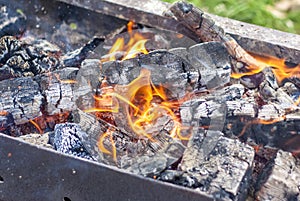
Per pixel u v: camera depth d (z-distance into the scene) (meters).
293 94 1.33
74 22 1.45
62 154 1.15
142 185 1.12
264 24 1.69
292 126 1.21
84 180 1.15
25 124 1.27
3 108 1.25
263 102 1.28
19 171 1.18
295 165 1.21
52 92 1.26
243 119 1.23
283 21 1.70
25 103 1.25
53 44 1.45
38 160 1.16
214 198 1.11
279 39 1.34
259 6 1.72
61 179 1.16
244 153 1.19
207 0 1.74
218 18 1.41
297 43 1.33
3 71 1.33
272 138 1.23
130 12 1.37
